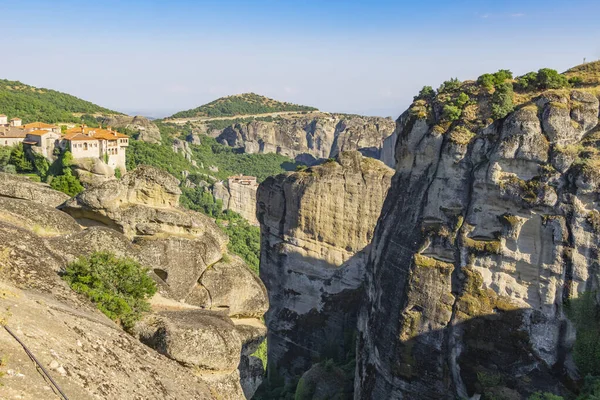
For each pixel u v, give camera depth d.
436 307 40.53
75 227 25.53
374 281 50.97
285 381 73.75
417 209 45.53
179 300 25.92
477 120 43.22
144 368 15.36
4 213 23.19
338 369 57.94
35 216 24.06
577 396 34.84
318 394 55.62
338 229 73.31
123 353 15.16
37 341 12.05
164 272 28.20
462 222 41.38
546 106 39.50
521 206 38.53
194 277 29.02
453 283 40.56
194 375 18.38
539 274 37.56
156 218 29.39
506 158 39.22
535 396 33.97
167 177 31.08
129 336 17.03
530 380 36.62
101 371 13.13
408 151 49.06
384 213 52.91
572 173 37.06
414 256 42.62
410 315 41.53
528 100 42.47
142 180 30.39
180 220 29.69
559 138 38.69
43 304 14.24
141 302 20.73
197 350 19.62
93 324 15.35
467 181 42.09
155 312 21.81
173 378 16.48
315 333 73.69
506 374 37.41
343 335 71.38
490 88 44.75
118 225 28.97
